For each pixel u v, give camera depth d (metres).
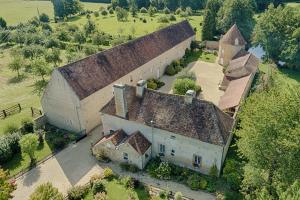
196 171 39.56
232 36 73.00
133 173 39.50
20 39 104.38
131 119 40.84
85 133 47.97
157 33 70.50
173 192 36.03
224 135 36.62
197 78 68.69
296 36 72.69
